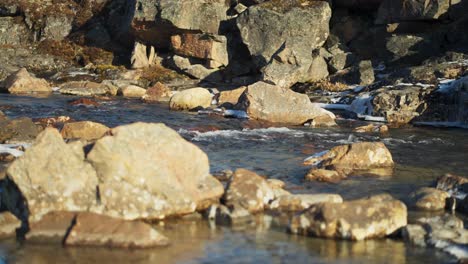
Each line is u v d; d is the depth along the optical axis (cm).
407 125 6744
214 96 8062
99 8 11812
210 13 10088
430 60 8381
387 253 2616
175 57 10256
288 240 2767
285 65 9125
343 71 9181
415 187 3806
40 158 2864
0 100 7862
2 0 12000
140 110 7331
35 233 2716
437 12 8969
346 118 7194
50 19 11688
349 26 9938
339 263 2502
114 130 3023
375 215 2831
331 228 2800
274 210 3200
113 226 2695
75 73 10406
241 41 10106
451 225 2922
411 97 6938
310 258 2550
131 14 10612
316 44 9612
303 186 3769
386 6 9494
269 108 6769
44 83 9256
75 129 4816
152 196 2978
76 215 2777
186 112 7288
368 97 7288
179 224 2958
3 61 10725
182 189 3066
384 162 4403
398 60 9069
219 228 2916
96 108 7388
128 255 2550
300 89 9069
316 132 6097
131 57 10556
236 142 5356
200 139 5447
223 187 3294
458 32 8844
